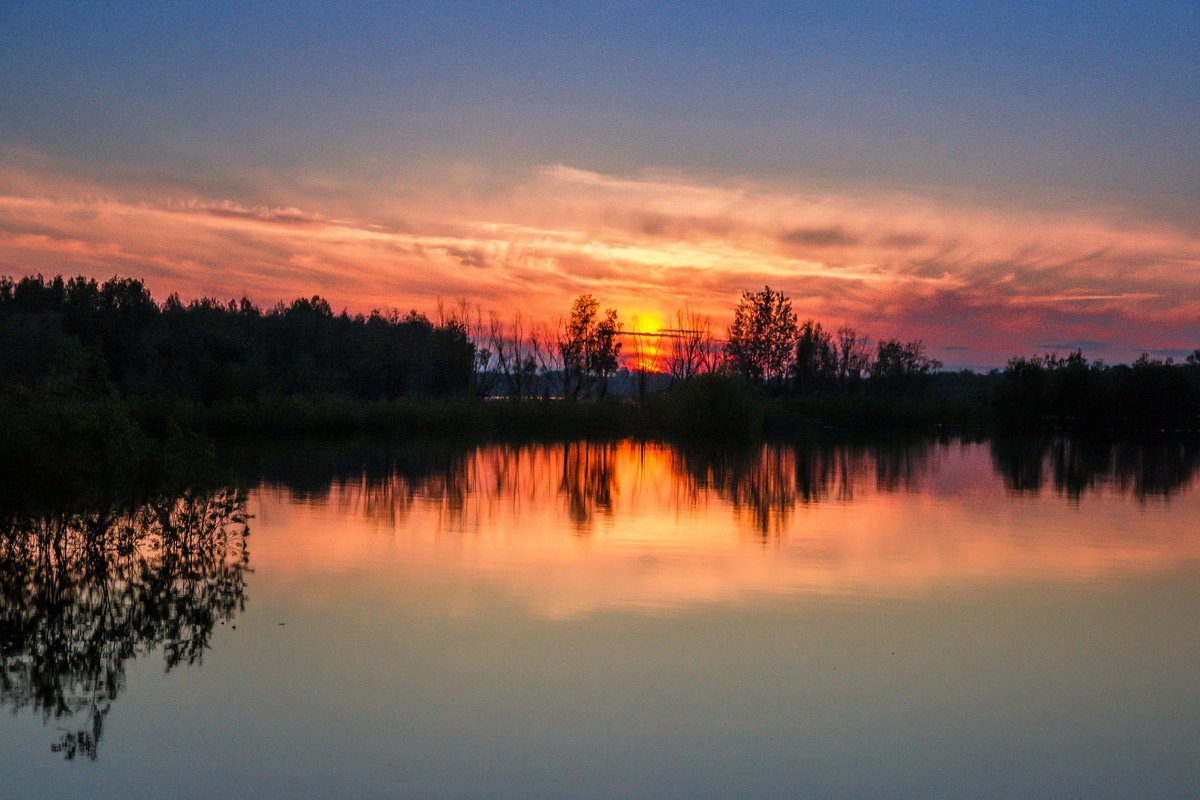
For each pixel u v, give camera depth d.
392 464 35.75
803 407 75.00
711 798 7.68
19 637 11.58
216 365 60.09
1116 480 32.78
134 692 9.80
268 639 11.55
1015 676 10.67
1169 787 8.02
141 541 16.86
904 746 8.75
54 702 9.53
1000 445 55.41
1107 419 73.56
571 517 21.88
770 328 77.81
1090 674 10.77
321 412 55.25
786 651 11.37
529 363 77.75
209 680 10.15
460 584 14.50
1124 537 19.84
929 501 25.98
